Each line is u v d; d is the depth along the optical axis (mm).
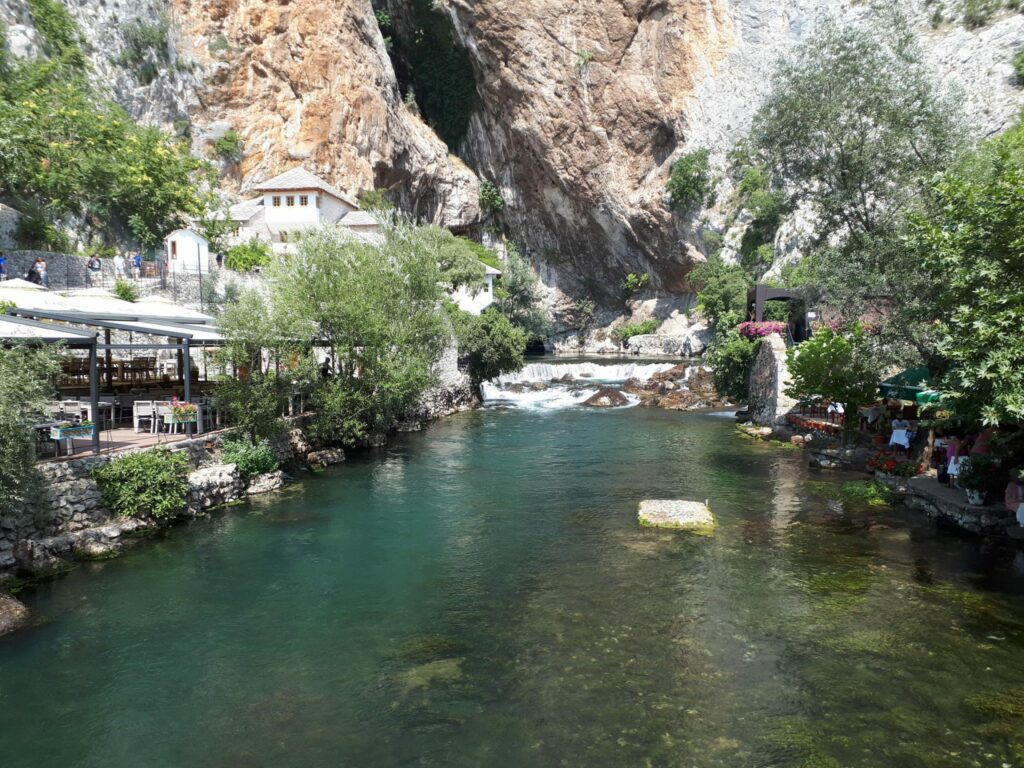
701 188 62250
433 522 16297
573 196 72188
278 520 16375
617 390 42125
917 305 16438
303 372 21375
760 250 54500
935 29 51844
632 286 74625
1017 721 7762
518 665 9305
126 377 25250
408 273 27641
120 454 15305
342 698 8539
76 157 37188
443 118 75625
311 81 56531
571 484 20094
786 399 28469
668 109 66250
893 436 20359
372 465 22953
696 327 64750
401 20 70875
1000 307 12195
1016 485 14711
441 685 8820
